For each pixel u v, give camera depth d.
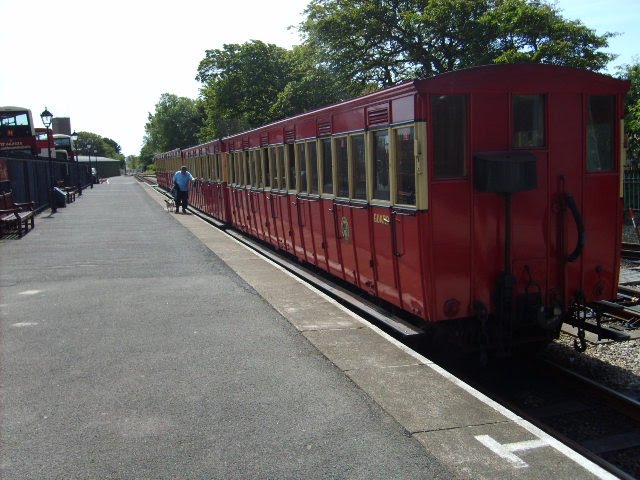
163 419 4.86
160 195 37.94
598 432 5.77
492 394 6.57
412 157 6.48
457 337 6.79
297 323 7.59
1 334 7.30
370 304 8.55
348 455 4.22
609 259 7.08
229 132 58.00
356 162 8.19
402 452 4.23
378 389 5.37
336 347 6.59
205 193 23.45
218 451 4.32
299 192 10.91
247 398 5.24
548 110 6.61
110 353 6.54
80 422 4.82
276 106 36.22
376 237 7.65
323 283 10.34
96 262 12.46
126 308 8.55
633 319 9.02
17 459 4.24
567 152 6.75
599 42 27.47
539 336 7.16
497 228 6.55
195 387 5.52
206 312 8.26
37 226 19.69
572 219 6.80
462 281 6.50
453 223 6.40
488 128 6.43
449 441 4.37
